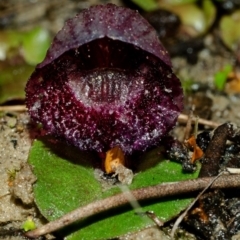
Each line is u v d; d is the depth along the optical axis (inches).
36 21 8.5
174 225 5.5
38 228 5.4
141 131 5.6
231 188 5.7
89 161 5.8
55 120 5.6
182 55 7.9
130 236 5.6
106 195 5.6
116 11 5.4
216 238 5.6
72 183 5.6
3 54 7.6
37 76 5.5
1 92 6.9
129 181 5.6
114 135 5.6
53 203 5.5
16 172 5.9
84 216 5.4
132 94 5.6
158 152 5.8
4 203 5.8
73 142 5.6
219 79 7.4
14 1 8.7
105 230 5.4
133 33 5.4
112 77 5.6
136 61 5.6
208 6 8.1
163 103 5.6
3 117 6.5
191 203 5.5
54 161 5.7
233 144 6.1
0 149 6.2
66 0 8.8
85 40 5.4
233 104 7.1
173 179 5.7
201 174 5.7
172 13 8.1
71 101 5.6
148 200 5.5
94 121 5.6
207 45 8.0
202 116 6.9
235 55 7.9
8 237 5.7
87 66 5.6
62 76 5.6
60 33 5.5
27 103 5.6
